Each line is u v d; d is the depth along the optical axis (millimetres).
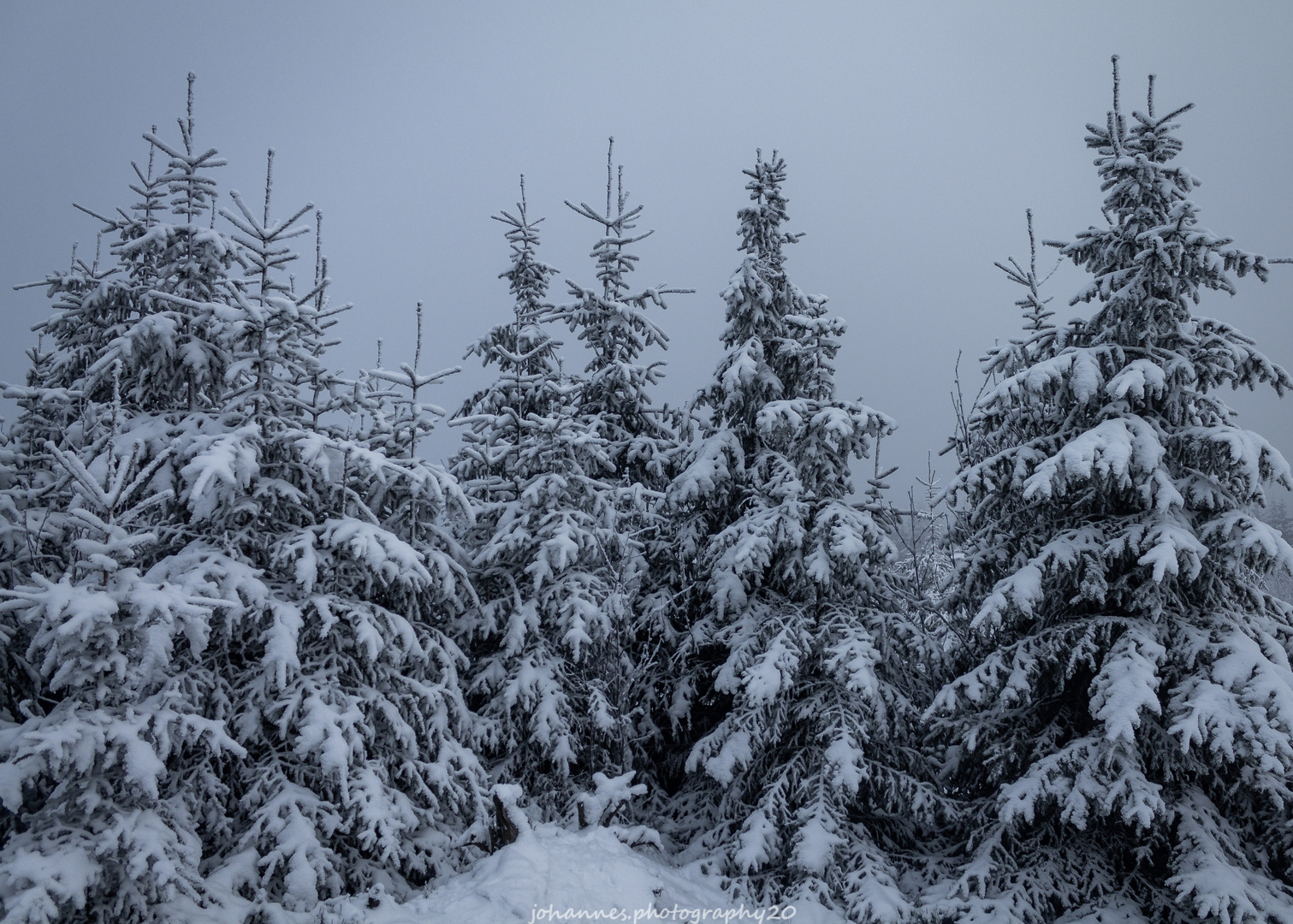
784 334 14516
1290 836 9000
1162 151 10945
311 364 10719
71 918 6297
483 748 11523
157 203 12727
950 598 12422
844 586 13156
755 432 14188
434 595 11258
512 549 12461
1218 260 9938
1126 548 10055
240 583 8664
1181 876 8602
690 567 14609
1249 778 9023
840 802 11180
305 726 8609
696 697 14367
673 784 14805
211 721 7145
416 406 11984
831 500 12820
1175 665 9594
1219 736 8320
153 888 6613
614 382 16406
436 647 10922
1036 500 10375
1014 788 9945
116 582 6574
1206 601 10078
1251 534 9164
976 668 10852
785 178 15078
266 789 8734
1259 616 10180
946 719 11586
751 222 14812
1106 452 9469
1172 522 9680
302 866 8086
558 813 12016
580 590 12305
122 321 12078
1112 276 10711
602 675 12938
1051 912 9844
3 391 10375
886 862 11156
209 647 9242
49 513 9070
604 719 11898
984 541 12148
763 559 12164
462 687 12000
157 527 9445
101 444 9438
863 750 11789
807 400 13172
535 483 12516
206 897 7152
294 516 10469
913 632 12547
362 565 9938
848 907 10359
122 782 6758
